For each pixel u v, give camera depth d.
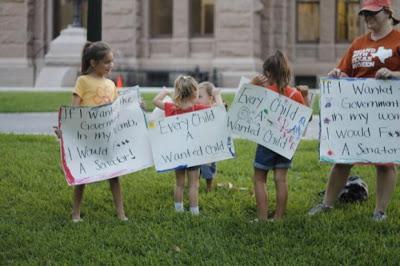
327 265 6.30
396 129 7.67
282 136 7.89
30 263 6.38
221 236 7.22
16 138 15.07
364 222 7.67
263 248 6.75
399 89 7.64
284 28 38.44
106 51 7.93
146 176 10.71
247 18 35.28
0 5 39.12
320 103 7.79
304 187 10.01
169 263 6.34
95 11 16.84
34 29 39.62
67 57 36.12
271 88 7.95
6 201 9.04
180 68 36.50
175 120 8.18
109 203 8.95
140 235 7.22
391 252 6.61
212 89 9.55
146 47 37.41
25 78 38.69
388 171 7.84
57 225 7.76
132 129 8.07
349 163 7.76
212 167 9.57
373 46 7.83
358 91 7.71
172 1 37.59
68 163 7.82
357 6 39.56
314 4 39.72
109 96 8.01
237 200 9.05
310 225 7.52
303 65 39.44
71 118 7.83
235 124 8.03
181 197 8.44
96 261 6.45
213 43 36.34
